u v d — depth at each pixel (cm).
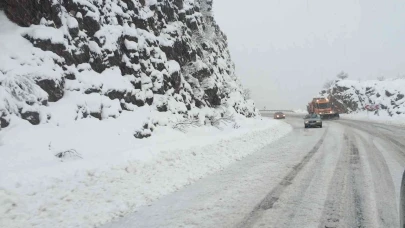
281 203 652
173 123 1698
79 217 584
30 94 1048
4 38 1121
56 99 1162
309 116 3064
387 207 612
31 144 926
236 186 805
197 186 820
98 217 590
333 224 532
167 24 2164
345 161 1116
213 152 1287
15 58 1090
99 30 1494
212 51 2878
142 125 1421
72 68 1294
